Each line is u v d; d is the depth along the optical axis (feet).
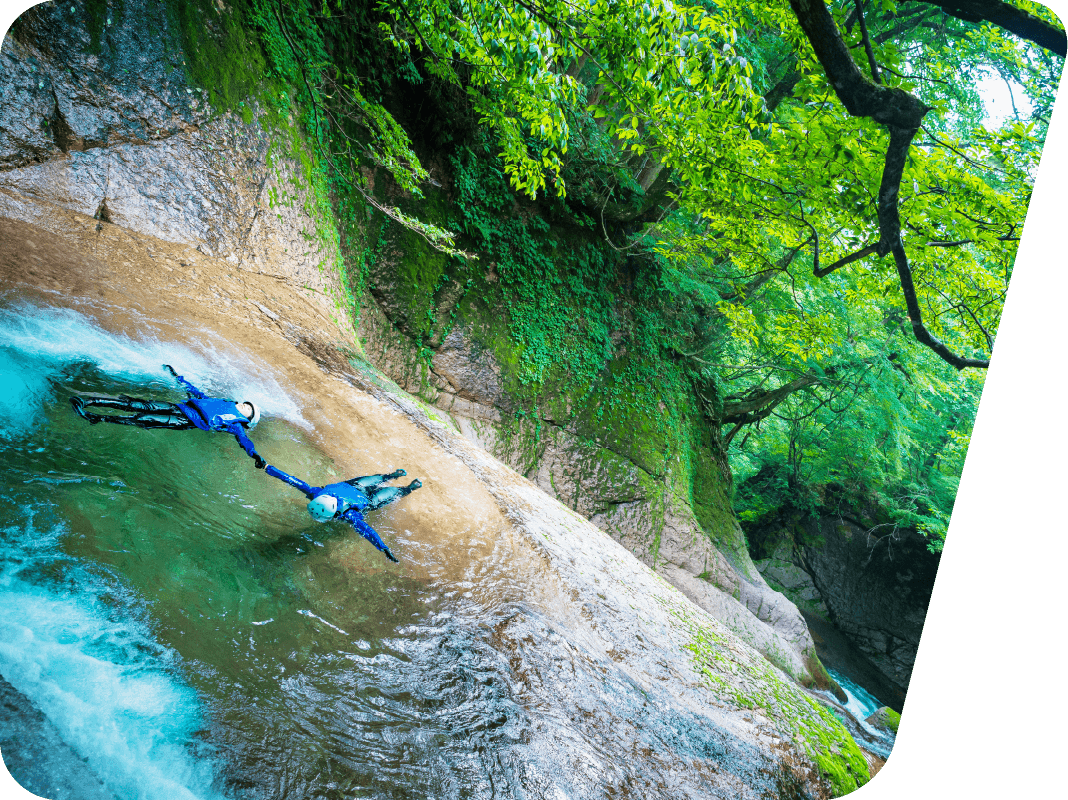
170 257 21.34
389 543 16.34
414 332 41.22
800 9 17.66
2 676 7.79
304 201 29.58
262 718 9.57
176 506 12.69
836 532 81.41
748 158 34.83
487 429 44.21
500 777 10.91
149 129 21.70
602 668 16.33
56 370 13.58
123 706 8.41
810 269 56.65
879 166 32.14
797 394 79.92
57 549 9.97
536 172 37.58
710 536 57.62
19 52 18.20
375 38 36.14
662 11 21.98
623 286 55.62
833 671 71.56
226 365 18.62
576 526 27.45
